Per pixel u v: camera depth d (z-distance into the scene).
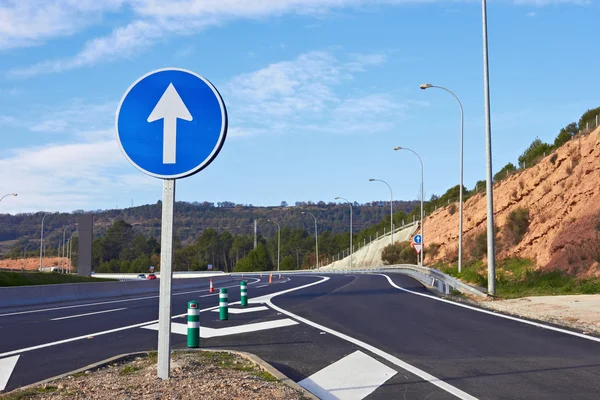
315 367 9.88
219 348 11.87
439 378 8.94
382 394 8.02
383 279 42.00
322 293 28.22
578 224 31.23
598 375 8.98
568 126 53.31
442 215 70.44
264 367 9.06
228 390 7.10
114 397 6.75
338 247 144.25
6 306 25.14
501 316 16.62
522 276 31.81
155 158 6.75
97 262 173.00
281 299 24.77
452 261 51.12
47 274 41.62
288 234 173.38
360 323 15.76
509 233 42.59
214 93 6.72
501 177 65.44
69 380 8.07
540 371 9.30
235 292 31.67
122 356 9.89
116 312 20.84
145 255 158.38
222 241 175.50
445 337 12.95
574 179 37.75
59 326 16.58
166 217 6.96
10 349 12.30
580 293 22.00
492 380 8.77
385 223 112.25
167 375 7.48
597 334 12.93
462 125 40.03
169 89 6.77
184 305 23.39
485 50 23.53
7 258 169.88
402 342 12.38
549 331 13.48
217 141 6.66
